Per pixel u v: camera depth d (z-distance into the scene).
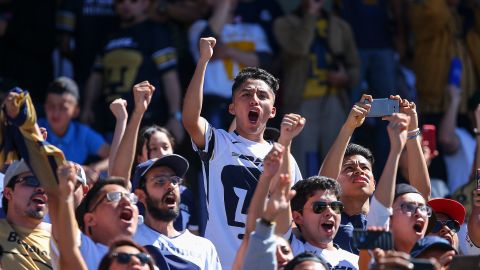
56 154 20.00
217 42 33.53
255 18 34.41
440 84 36.69
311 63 34.50
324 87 34.59
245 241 20.58
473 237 24.95
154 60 33.03
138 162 26.05
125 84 32.94
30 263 22.22
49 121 30.80
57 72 35.06
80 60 34.94
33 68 34.66
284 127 21.66
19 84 34.50
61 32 35.00
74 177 19.64
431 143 28.48
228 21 34.09
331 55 34.81
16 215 22.41
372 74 36.19
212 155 23.16
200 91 23.00
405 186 23.33
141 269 18.94
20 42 34.62
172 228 22.52
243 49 33.94
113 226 20.91
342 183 24.44
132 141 22.83
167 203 22.19
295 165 23.89
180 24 34.19
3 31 34.66
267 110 23.38
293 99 34.34
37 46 34.75
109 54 33.28
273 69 34.44
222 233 22.92
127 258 18.89
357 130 35.22
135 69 32.97
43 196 22.34
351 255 23.05
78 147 30.97
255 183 23.03
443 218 24.58
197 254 22.30
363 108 23.81
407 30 37.41
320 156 34.59
